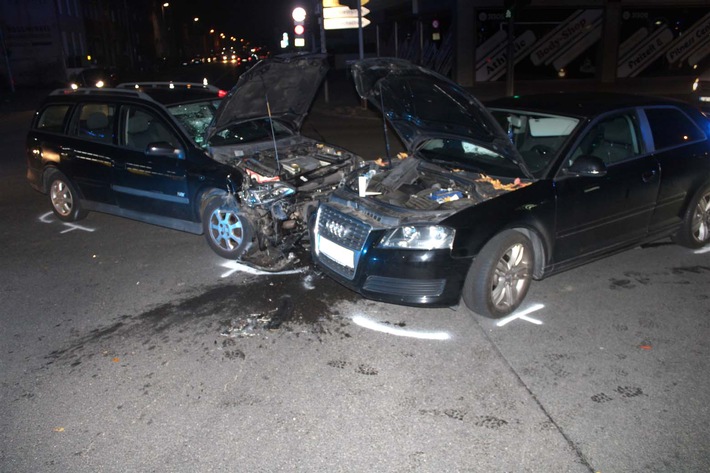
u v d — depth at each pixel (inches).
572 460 123.0
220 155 252.7
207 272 231.6
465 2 888.3
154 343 176.2
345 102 909.8
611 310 189.6
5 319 194.2
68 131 292.5
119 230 290.2
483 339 173.8
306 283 217.6
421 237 171.5
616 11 909.2
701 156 227.9
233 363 163.9
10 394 151.0
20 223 305.6
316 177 239.8
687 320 181.5
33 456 127.6
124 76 1393.9
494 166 205.0
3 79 1636.3
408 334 178.2
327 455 126.2
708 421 134.0
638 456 123.6
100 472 122.6
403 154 248.2
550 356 163.5
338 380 154.4
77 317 194.9
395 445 129.0
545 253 189.8
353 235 184.2
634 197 207.8
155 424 137.8
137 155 262.5
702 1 912.9
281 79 246.1
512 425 134.6
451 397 145.9
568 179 190.7
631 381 150.3
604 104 211.5
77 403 146.7
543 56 925.8
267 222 229.0
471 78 927.0
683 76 951.6
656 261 230.1
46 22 1681.8
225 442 131.0
